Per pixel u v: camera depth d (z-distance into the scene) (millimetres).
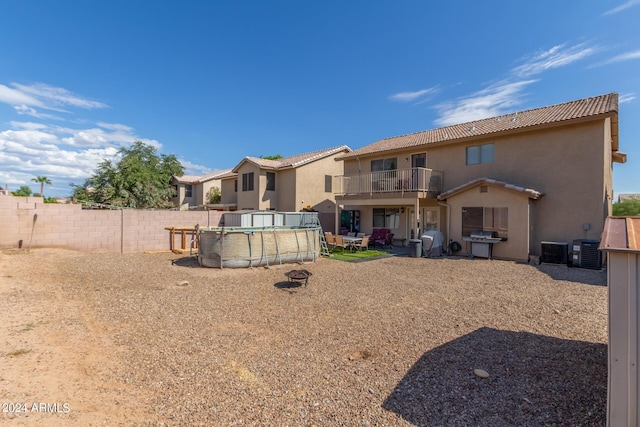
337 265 11477
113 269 9828
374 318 5730
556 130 12523
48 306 5848
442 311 6164
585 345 4520
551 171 12625
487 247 12969
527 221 12258
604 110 11320
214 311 6043
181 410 2908
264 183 23156
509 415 2924
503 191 12906
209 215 15594
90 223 12750
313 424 2760
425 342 4648
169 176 36219
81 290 7215
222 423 2738
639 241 2592
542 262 11867
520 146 13469
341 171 24484
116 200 27578
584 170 11852
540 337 4840
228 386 3365
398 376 3645
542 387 3402
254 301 6762
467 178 15125
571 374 3674
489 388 3387
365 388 3375
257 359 4051
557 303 6699
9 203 11188
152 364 3830
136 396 3117
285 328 5207
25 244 11453
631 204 23875
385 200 16500
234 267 10383
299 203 22141
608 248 2545
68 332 4668
